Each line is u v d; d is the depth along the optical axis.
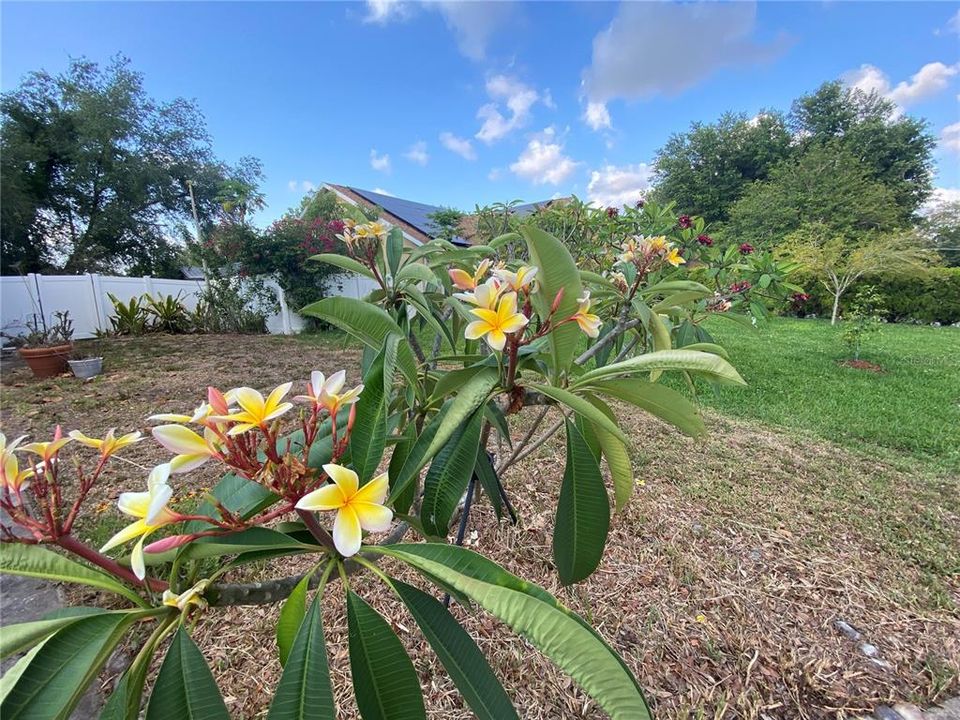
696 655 1.87
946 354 8.22
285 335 10.35
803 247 12.91
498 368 0.95
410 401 1.34
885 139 23.78
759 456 3.71
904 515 2.88
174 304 10.45
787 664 1.83
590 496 1.00
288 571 2.27
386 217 13.11
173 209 14.55
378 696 0.65
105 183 12.99
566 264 0.92
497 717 0.64
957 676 1.78
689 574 2.30
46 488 0.63
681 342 2.27
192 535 0.60
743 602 2.14
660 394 1.00
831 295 14.31
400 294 1.68
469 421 0.94
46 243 13.20
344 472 0.60
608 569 2.33
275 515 0.66
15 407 4.76
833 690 1.74
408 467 0.83
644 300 1.98
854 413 4.78
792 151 25.73
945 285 13.68
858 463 3.60
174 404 4.90
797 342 9.42
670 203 3.78
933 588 2.25
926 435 4.19
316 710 0.57
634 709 0.49
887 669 1.82
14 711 0.51
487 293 0.85
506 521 2.67
